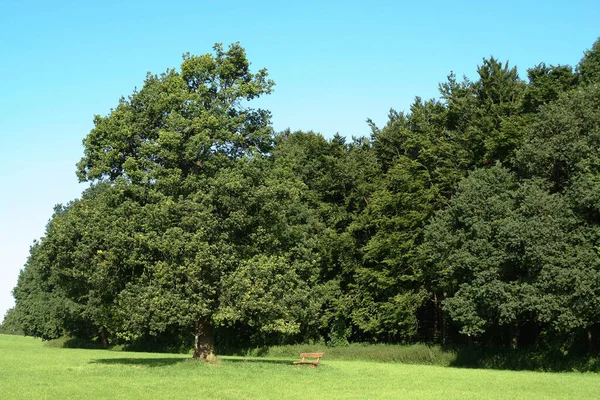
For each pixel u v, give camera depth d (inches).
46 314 3120.1
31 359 1754.4
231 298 1273.4
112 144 1385.3
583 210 1533.0
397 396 903.7
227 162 1366.9
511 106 2032.5
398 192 2225.6
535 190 1579.7
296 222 2305.6
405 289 2192.4
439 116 2262.6
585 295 1401.3
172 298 1224.8
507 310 1518.2
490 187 1740.9
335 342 2397.9
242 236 1385.3
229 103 1417.3
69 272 1402.6
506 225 1542.8
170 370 1243.2
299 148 2632.9
